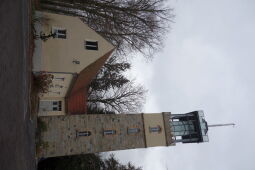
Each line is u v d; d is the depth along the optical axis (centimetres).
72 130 2764
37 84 2375
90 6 2903
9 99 1386
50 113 2856
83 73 2691
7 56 1386
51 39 2494
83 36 2627
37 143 2519
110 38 3128
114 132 2906
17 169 1463
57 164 3478
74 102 3039
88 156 3634
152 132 3064
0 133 1195
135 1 2903
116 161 3988
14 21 1562
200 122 3266
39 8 2719
